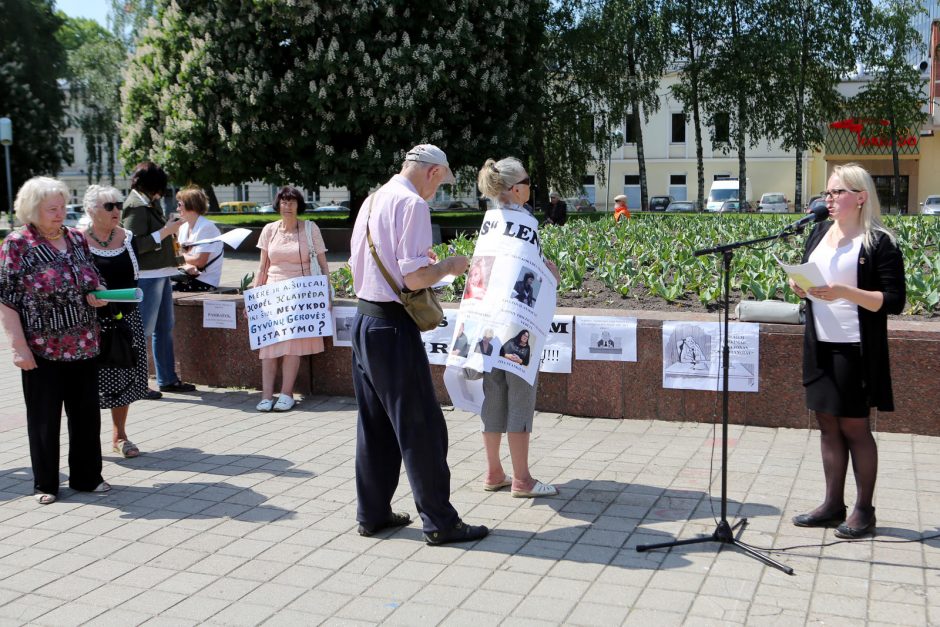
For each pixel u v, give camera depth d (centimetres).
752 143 3378
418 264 409
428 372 433
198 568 414
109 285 589
